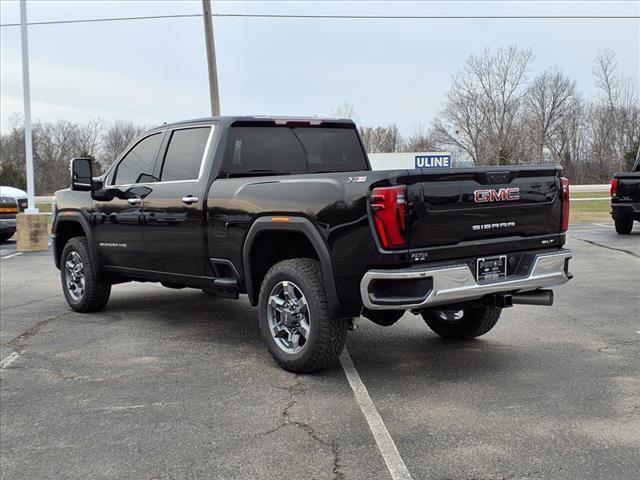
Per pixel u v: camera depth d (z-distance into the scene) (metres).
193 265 6.18
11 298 8.88
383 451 3.77
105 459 3.77
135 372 5.38
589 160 60.03
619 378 5.01
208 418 4.34
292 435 4.03
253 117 6.23
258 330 6.79
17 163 60.09
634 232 16.31
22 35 17.14
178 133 6.51
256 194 5.38
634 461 3.59
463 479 3.42
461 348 5.95
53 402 4.72
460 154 57.44
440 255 4.65
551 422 4.15
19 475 3.60
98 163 54.03
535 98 59.44
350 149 6.92
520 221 5.06
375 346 6.05
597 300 8.03
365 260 4.58
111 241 7.12
